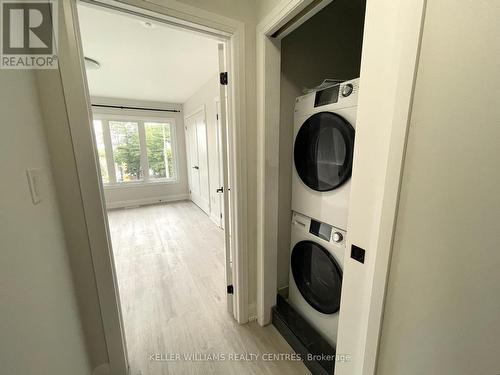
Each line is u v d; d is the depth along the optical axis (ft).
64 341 2.83
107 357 3.90
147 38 7.00
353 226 2.83
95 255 3.49
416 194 2.10
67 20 2.89
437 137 1.90
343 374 3.25
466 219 1.78
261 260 5.08
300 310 5.21
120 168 16.02
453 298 1.93
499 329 1.68
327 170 4.25
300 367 4.38
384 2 2.19
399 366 2.44
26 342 2.00
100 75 10.37
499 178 1.58
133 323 5.48
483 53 1.58
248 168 4.79
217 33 4.09
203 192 14.76
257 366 4.40
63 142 3.08
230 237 5.44
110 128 15.30
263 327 5.34
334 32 5.82
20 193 2.15
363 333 2.86
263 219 4.87
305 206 4.78
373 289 2.55
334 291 4.33
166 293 6.63
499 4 1.48
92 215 3.38
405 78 2.02
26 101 2.50
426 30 1.88
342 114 3.79
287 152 5.61
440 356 2.08
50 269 2.64
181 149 17.70
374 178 2.50
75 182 3.23
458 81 1.73
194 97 14.17
